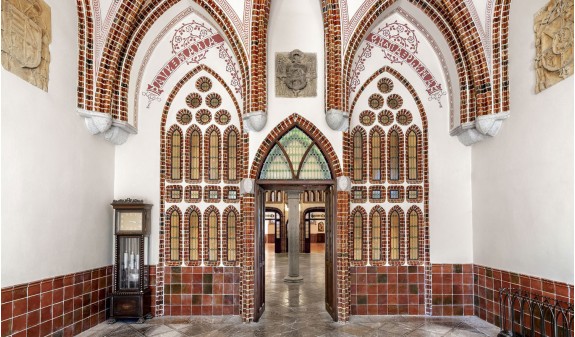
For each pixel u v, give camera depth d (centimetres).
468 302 865
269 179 846
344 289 817
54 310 645
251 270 821
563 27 589
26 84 580
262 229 887
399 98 920
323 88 851
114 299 803
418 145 909
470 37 771
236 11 810
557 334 568
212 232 897
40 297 609
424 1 820
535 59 656
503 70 744
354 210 897
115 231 826
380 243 894
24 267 572
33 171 595
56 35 663
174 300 875
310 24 862
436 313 864
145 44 872
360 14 813
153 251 873
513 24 719
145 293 827
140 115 900
